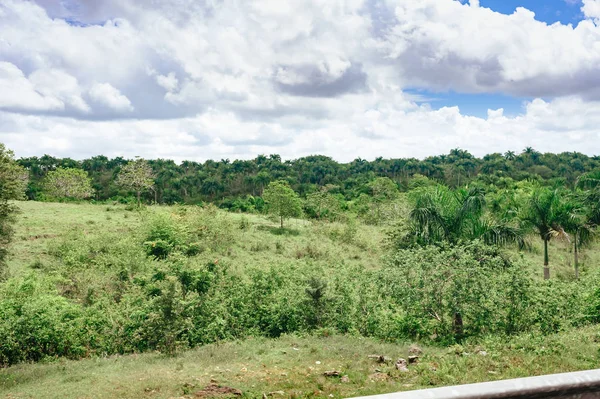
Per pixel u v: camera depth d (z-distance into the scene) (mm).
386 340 13352
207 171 131250
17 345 12297
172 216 35094
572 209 24906
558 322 13062
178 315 13188
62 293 19812
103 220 40844
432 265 13719
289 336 13414
